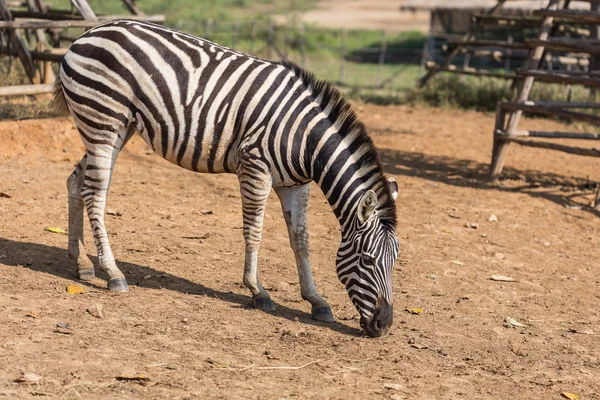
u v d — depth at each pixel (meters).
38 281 6.54
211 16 46.66
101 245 6.55
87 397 4.59
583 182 12.81
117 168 11.20
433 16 30.80
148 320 5.96
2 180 9.81
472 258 8.70
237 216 9.37
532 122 18.12
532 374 5.77
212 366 5.24
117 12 36.09
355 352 5.81
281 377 5.22
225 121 6.13
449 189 11.69
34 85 12.03
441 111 19.55
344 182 5.93
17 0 17.38
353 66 32.16
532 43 12.46
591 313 7.34
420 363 5.74
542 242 9.56
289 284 7.26
